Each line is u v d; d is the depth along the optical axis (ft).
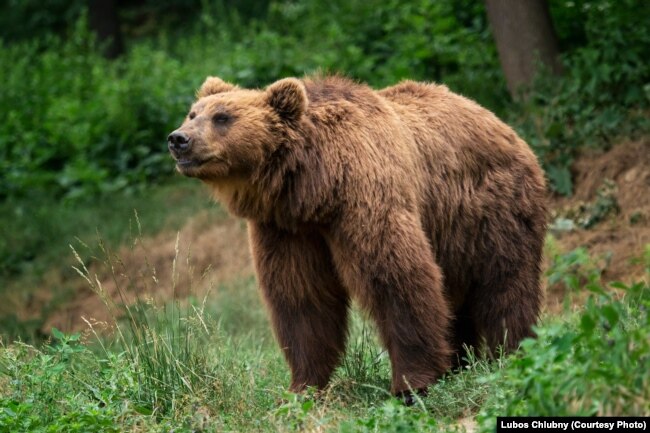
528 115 66.03
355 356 38.93
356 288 35.53
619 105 65.57
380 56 88.07
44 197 88.43
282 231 36.58
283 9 106.52
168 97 91.91
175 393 34.40
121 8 151.74
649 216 58.65
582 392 25.81
